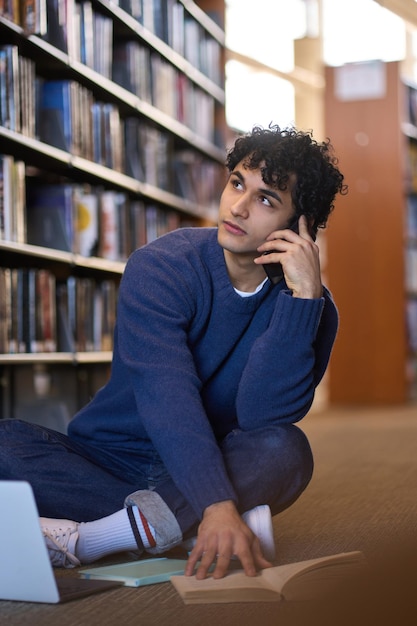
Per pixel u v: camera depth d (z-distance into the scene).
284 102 9.17
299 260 1.93
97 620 1.53
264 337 1.97
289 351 1.95
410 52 9.93
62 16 4.16
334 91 8.38
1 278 3.76
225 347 2.04
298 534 2.38
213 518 1.70
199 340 2.03
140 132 5.21
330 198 1.97
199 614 1.56
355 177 8.33
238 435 1.98
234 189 1.93
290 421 2.00
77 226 4.42
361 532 2.40
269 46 8.96
